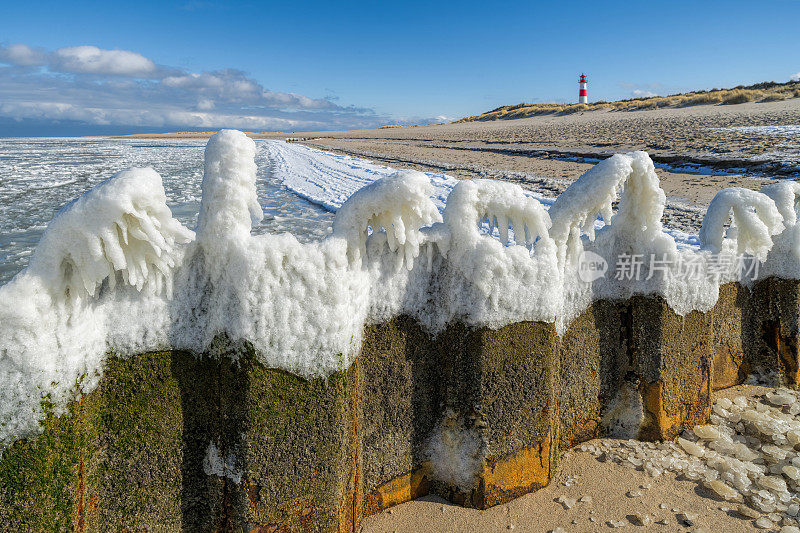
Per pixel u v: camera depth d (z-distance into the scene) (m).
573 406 3.46
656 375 3.50
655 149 17.50
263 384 2.32
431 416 3.02
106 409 2.23
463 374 2.91
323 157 25.67
